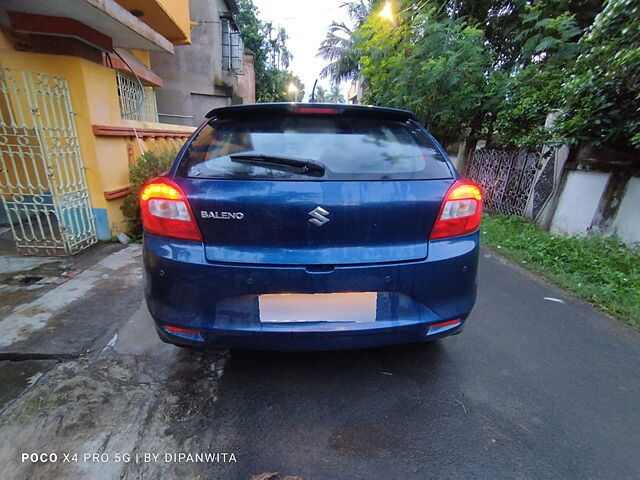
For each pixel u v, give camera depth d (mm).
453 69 6281
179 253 1521
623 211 4062
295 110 1732
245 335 1556
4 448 1456
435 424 1660
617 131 3855
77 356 2045
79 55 3686
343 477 1391
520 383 1955
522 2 6957
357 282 1551
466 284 1707
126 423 1604
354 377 1966
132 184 4375
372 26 8453
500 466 1453
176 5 5875
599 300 2971
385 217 1540
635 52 3188
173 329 1607
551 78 5730
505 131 6254
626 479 1411
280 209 1480
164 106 10844
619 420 1710
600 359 2199
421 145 1794
